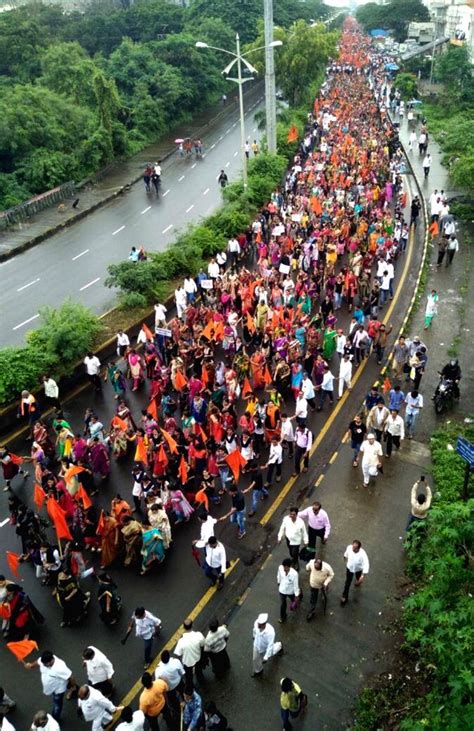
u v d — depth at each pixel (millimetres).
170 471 14250
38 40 57219
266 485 14484
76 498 13359
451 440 15570
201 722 8805
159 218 35250
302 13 95875
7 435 17266
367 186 32750
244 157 32938
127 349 20031
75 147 44688
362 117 50156
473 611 7645
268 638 9547
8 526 13992
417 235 29656
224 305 21391
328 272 23625
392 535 13023
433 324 21469
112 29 70562
